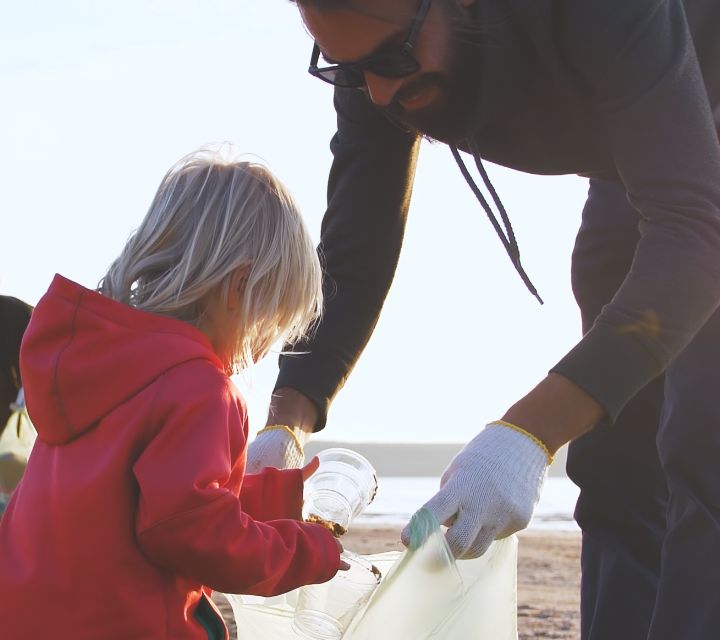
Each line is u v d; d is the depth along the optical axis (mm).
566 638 4465
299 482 1878
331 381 2219
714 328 1937
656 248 1762
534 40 1819
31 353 1671
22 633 1573
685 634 1896
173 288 1721
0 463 2754
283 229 1826
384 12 1771
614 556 2340
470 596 1831
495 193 1929
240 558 1601
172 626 1593
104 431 1620
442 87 1868
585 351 1746
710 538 1898
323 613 1939
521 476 1686
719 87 2096
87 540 1572
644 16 1776
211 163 1831
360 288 2305
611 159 2047
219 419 1603
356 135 2346
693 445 1931
